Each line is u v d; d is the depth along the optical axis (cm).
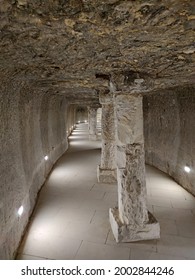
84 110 3244
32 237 387
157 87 532
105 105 660
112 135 677
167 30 190
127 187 367
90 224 430
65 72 349
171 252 343
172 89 581
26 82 414
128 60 282
